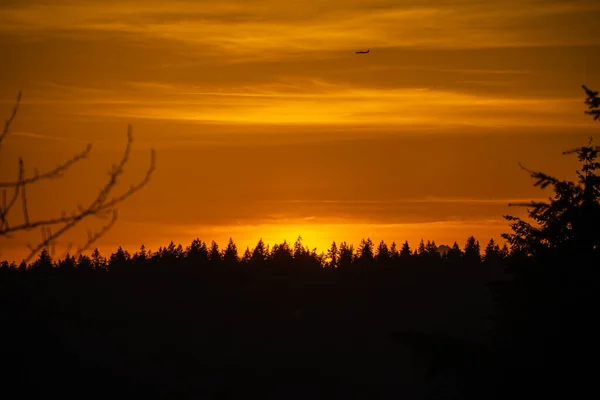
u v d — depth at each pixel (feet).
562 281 114.01
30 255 52.29
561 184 113.29
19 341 184.96
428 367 120.57
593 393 107.45
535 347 114.32
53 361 270.05
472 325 559.38
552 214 120.98
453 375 119.65
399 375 545.44
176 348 549.13
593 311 110.42
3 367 183.32
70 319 424.87
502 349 117.60
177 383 481.46
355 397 538.06
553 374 109.91
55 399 216.74
